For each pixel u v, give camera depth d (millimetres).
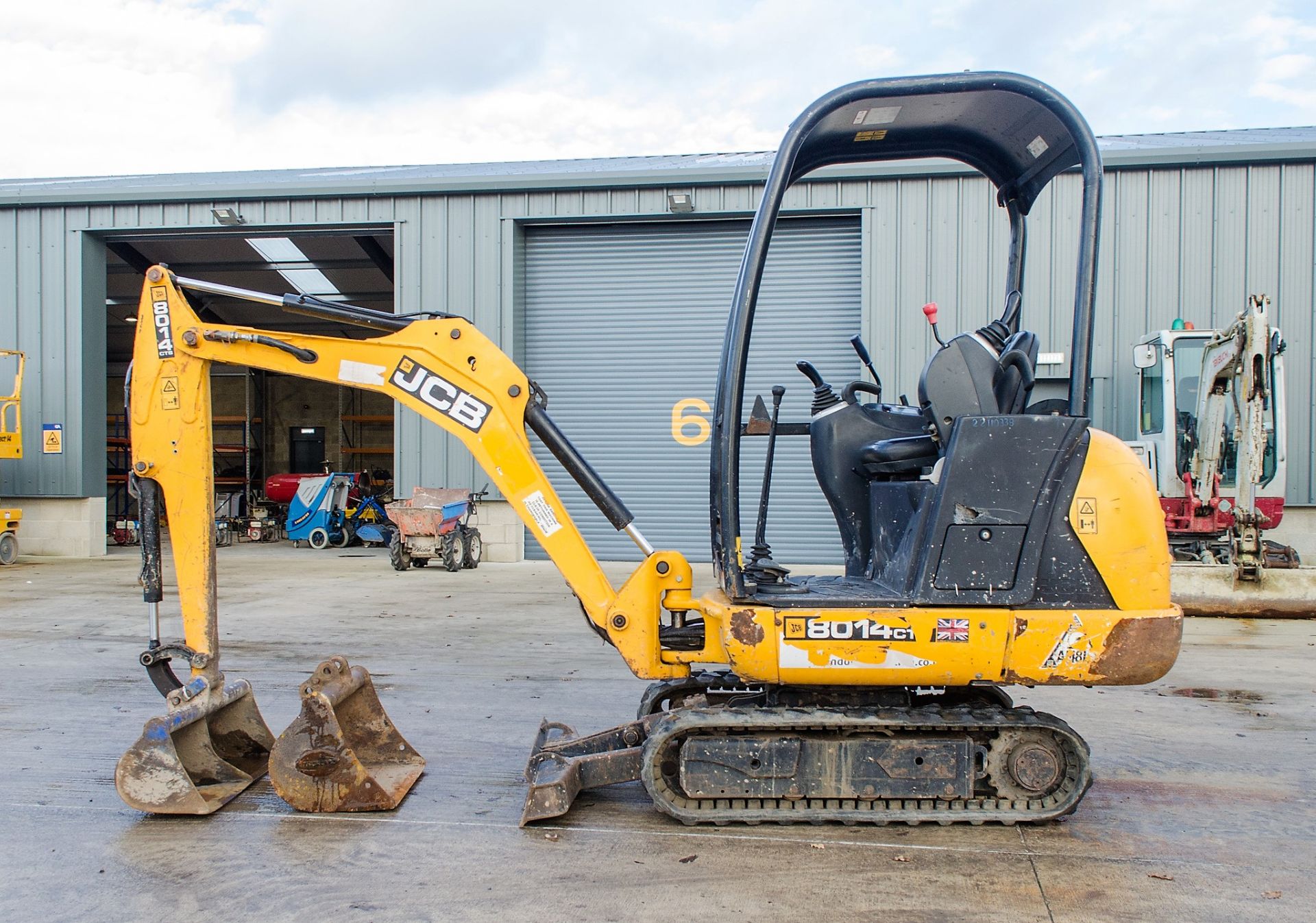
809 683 3178
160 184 14586
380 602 9219
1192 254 11656
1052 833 3256
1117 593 3068
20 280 13898
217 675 3723
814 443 4086
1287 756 4215
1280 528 11586
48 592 9828
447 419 3658
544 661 6227
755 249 3215
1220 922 2611
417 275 13156
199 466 3654
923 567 3094
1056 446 3078
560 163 14961
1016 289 3832
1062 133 3373
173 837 3207
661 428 13148
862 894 2768
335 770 3426
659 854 3051
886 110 3367
